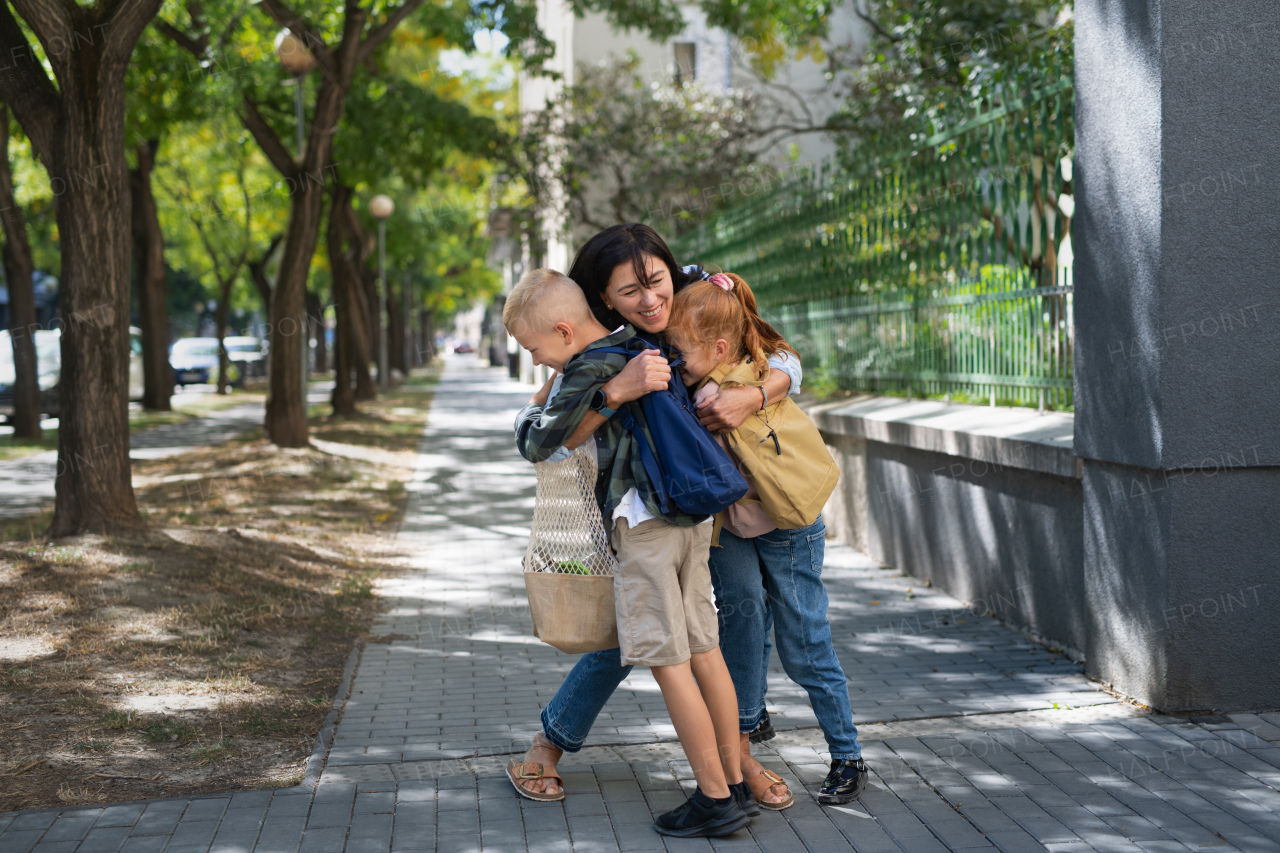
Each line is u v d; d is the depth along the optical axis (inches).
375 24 651.5
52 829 131.0
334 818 134.4
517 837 129.2
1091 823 130.3
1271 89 159.6
